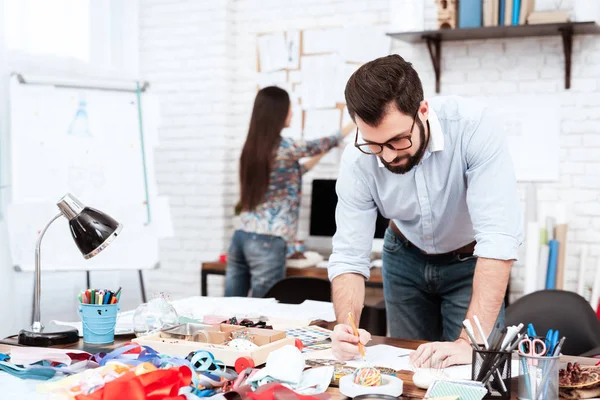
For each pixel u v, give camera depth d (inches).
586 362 71.2
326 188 170.1
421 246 94.8
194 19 191.8
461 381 61.5
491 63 164.4
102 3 183.6
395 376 66.4
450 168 80.8
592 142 157.5
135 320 81.4
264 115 154.8
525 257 154.6
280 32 185.5
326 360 72.5
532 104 161.3
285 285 122.1
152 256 158.4
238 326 77.7
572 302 104.7
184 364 63.6
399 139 69.2
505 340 60.9
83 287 179.0
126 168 159.2
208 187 191.5
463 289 96.7
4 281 159.2
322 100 180.4
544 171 161.0
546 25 147.9
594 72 156.7
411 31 159.9
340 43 178.2
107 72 185.5
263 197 155.9
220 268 169.8
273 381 62.2
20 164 151.0
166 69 195.5
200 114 192.1
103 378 59.2
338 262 86.7
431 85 169.8
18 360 68.4
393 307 102.4
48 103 154.1
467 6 153.2
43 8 168.1
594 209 157.8
